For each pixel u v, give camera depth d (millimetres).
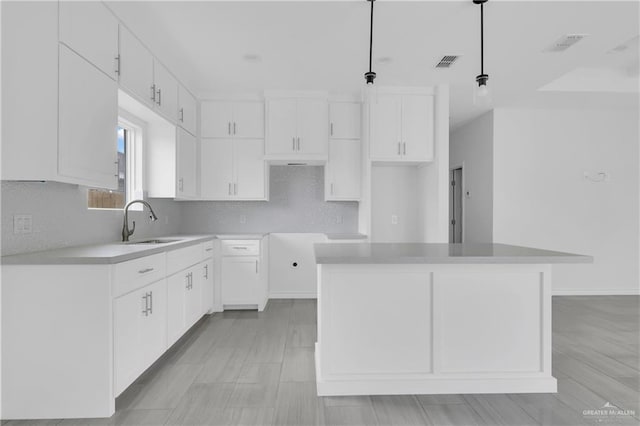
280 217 4945
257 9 2590
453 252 2184
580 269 5023
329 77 3941
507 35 2965
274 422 1957
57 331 1972
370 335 2246
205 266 3818
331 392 2230
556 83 4348
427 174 4539
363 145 4430
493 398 2205
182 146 3873
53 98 1950
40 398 1973
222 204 4898
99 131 2344
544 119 4984
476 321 2264
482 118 5242
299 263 4859
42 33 1926
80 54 2158
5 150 1899
